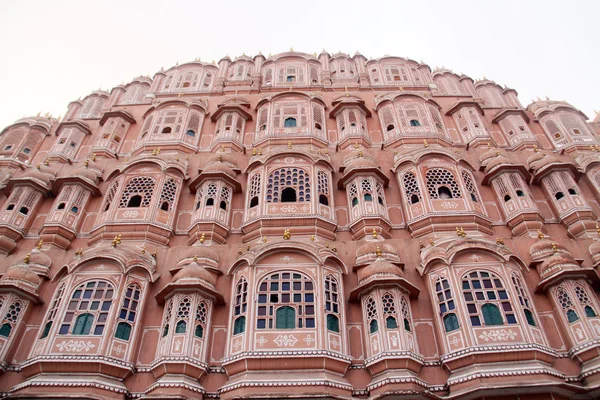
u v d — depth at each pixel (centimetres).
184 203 2306
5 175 2425
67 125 2852
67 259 2011
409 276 1889
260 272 1791
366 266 1858
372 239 2039
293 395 1441
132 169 2359
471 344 1562
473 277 1750
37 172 2369
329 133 2805
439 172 2319
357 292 1767
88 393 1477
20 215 2189
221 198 2239
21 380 1586
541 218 2155
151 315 1778
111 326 1655
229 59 3581
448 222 2097
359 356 1653
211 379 1592
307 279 1770
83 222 2231
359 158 2375
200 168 2484
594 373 1500
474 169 2448
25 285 1806
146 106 3105
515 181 2294
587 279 1750
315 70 3409
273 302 1703
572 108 2961
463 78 3534
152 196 2233
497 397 1460
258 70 3453
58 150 2677
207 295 1764
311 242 1895
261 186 2247
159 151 2528
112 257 1831
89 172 2384
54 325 1642
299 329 1628
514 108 2945
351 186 2295
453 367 1562
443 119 2942
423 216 2108
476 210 2153
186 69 3462
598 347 1548
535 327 1645
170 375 1551
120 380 1575
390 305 1692
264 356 1541
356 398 1501
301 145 2616
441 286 1759
